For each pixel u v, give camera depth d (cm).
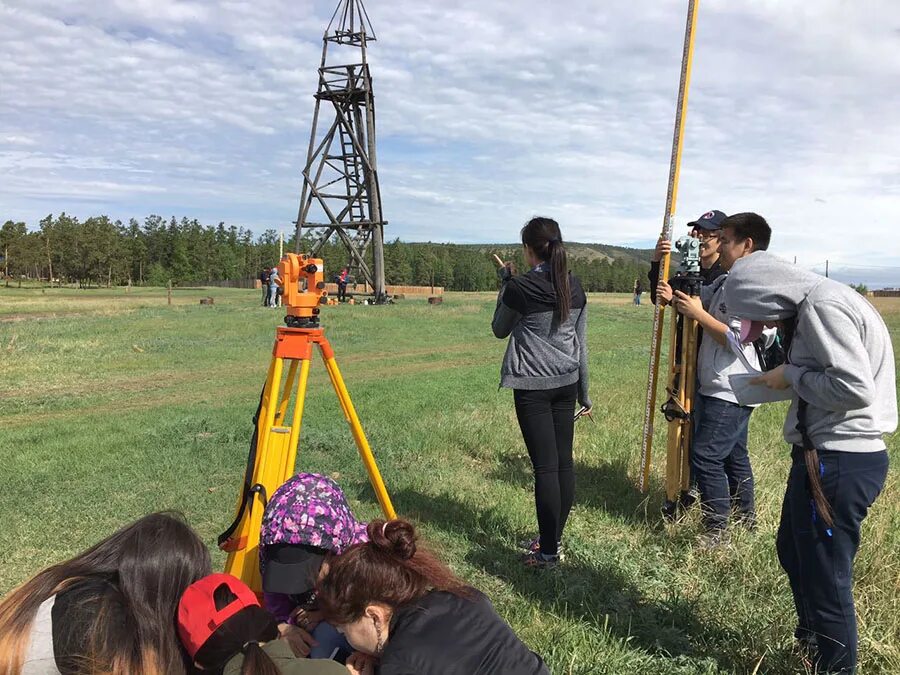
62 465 650
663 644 354
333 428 802
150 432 772
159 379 1182
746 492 500
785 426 311
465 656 206
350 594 213
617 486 603
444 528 513
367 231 3055
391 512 394
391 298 3197
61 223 9181
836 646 295
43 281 9425
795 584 320
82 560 212
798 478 301
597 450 702
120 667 192
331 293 3231
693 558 437
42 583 207
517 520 528
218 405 956
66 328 1841
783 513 324
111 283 9150
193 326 1942
